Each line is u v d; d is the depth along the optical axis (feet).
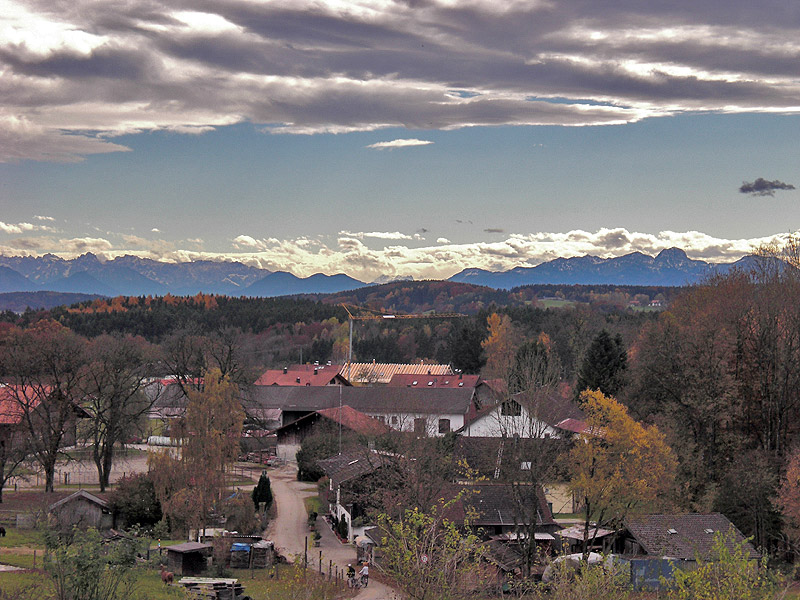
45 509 202.18
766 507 217.77
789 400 261.85
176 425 224.33
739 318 273.33
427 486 205.67
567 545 177.88
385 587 177.68
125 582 93.04
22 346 277.03
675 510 213.46
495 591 150.82
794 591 157.58
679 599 94.84
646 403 267.59
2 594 100.73
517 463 191.42
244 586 164.55
